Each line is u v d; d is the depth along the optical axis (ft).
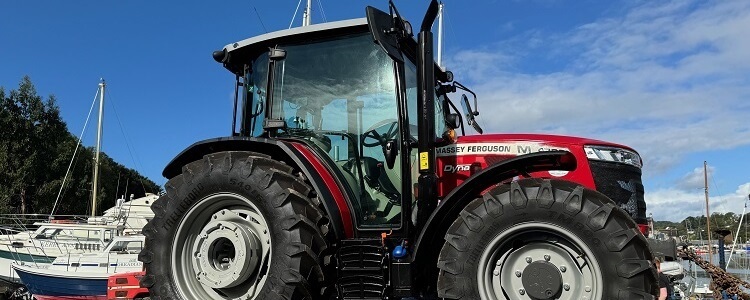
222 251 13.23
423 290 12.98
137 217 56.65
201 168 13.35
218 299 12.93
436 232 12.57
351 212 13.37
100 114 97.45
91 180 106.83
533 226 11.40
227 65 15.71
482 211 11.77
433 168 13.11
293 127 14.46
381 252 12.51
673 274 21.61
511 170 12.46
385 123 13.84
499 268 11.75
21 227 50.47
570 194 11.27
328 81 14.40
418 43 13.32
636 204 13.87
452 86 18.28
